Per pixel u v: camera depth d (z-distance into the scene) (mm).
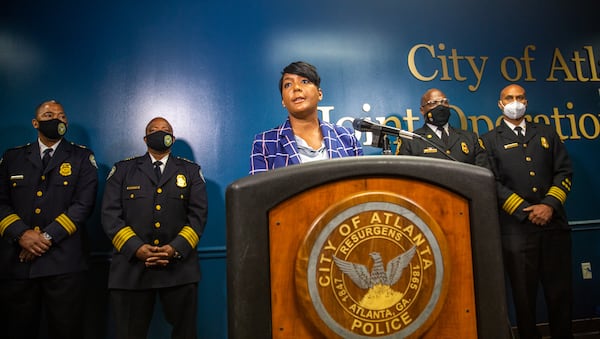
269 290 581
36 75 2809
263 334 568
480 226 649
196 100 2924
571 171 2623
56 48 2848
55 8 2881
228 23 3027
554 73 3318
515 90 2705
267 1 3092
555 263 2523
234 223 583
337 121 3039
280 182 599
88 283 2650
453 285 638
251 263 575
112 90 2861
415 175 642
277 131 1345
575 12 3422
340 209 605
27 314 2271
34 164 2391
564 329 2498
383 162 636
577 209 3160
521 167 2598
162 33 2955
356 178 632
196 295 2373
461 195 657
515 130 2717
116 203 2355
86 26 2893
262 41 3045
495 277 638
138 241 2234
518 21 3346
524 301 2494
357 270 601
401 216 622
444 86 3188
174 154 2857
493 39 3295
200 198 2477
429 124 2654
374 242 611
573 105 3299
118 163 2482
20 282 2250
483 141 2750
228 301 589
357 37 3154
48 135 2389
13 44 2818
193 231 2367
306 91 1259
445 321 629
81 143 2791
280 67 3035
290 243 603
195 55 2963
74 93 2824
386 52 3166
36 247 2217
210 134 2906
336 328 584
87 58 2867
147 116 2871
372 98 3098
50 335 2303
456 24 3270
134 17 2945
